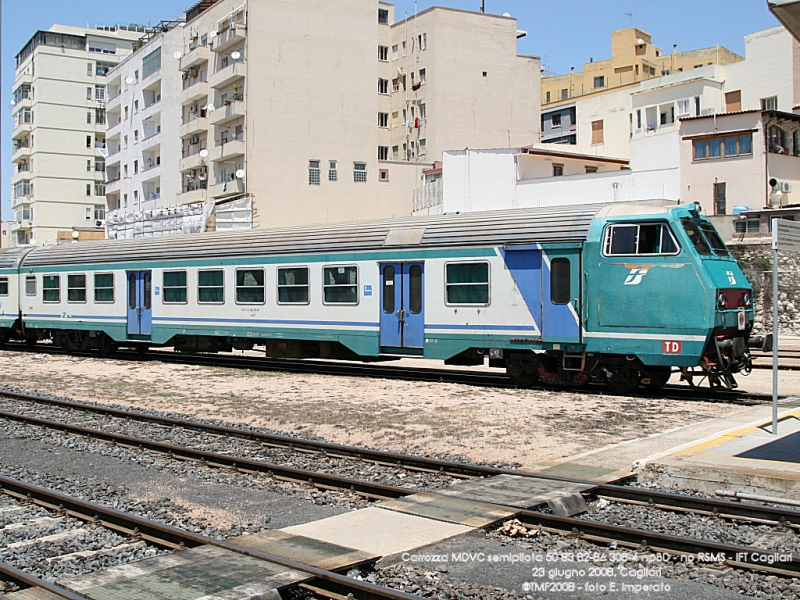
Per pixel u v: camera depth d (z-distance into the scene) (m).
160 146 60.09
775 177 38.94
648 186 41.47
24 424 14.45
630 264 16.08
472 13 58.34
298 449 11.85
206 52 55.69
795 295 32.97
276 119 51.66
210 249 23.55
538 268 17.28
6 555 7.39
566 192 43.78
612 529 7.41
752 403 15.30
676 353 15.55
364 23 54.31
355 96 54.06
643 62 73.62
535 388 17.95
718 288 15.38
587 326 16.56
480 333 18.14
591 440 11.98
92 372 22.94
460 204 46.47
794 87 48.97
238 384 19.69
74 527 8.34
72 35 81.06
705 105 51.72
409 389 18.11
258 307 22.33
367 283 20.11
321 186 53.00
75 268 27.39
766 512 7.84
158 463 11.16
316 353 21.98
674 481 9.34
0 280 30.25
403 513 8.25
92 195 81.19
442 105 57.28
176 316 24.36
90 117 81.00
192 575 6.45
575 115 68.00
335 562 6.75
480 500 8.53
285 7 51.91
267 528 8.09
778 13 9.92
